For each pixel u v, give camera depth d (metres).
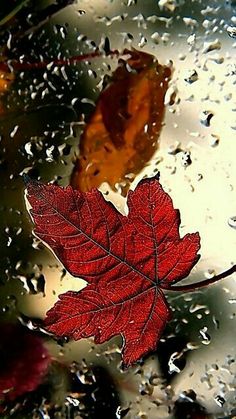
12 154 0.38
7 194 0.37
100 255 0.31
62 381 0.34
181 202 0.36
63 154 0.38
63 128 0.38
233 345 0.34
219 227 0.35
